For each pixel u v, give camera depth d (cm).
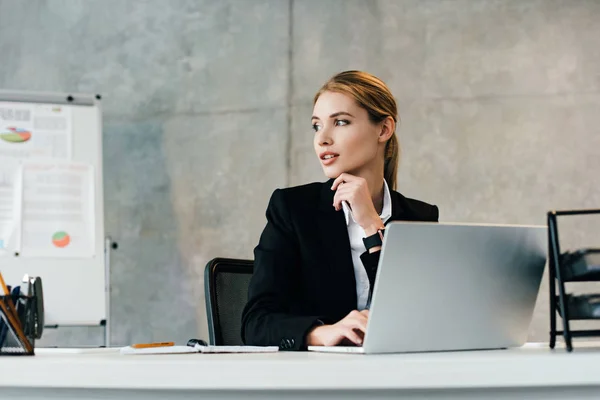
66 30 475
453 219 427
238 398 89
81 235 405
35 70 475
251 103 454
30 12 478
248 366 88
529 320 131
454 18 435
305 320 144
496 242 117
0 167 404
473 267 117
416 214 200
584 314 105
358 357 99
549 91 423
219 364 88
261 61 455
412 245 110
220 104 458
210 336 200
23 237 399
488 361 86
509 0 430
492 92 428
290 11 454
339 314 177
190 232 455
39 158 408
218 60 460
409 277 111
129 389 91
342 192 177
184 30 464
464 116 430
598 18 421
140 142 464
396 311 112
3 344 121
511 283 123
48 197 405
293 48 452
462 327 120
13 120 409
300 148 447
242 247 449
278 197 189
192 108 461
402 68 438
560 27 424
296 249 183
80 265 402
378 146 193
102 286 404
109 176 464
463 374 86
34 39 477
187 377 88
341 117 186
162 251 457
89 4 474
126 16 470
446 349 120
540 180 420
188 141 459
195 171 457
